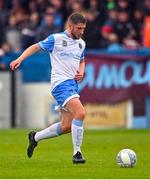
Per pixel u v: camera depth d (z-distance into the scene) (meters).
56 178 23.59
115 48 53.03
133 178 23.56
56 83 28.38
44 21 55.56
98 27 55.47
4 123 52.28
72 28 28.22
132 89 51.38
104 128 51.62
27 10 60.94
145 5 58.31
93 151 34.66
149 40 55.56
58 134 29.27
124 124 51.62
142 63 51.31
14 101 52.50
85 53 51.50
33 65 52.53
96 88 51.47
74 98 27.97
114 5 57.22
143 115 51.66
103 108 51.56
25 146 37.34
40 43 28.27
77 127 27.80
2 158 30.88
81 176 24.11
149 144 38.59
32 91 52.53
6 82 52.22
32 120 52.66
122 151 26.92
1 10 60.59
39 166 27.45
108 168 26.47
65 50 28.36
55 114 52.06
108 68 51.47
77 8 57.72
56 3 58.44
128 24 56.69
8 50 55.69
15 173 25.03
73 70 28.48
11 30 57.47
